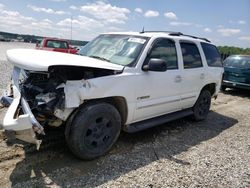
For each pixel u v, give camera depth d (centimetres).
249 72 1026
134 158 408
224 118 698
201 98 622
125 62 430
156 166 388
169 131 552
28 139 324
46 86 368
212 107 817
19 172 342
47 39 1502
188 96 556
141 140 487
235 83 1061
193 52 573
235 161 425
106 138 398
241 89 1072
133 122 446
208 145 488
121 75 397
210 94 651
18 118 307
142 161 400
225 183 356
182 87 529
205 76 602
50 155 392
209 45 646
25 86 389
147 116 469
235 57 1112
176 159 417
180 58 524
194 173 375
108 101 404
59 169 356
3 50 2652
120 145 454
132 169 373
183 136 528
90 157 381
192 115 622
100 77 372
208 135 546
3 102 400
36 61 340
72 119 360
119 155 414
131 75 410
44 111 356
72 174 346
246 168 404
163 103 486
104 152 399
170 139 505
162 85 470
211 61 639
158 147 460
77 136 359
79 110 363
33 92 382
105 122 390
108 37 516
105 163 384
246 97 1036
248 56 1087
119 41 484
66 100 339
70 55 423
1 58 1844
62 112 349
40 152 398
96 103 379
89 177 343
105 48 483
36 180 326
